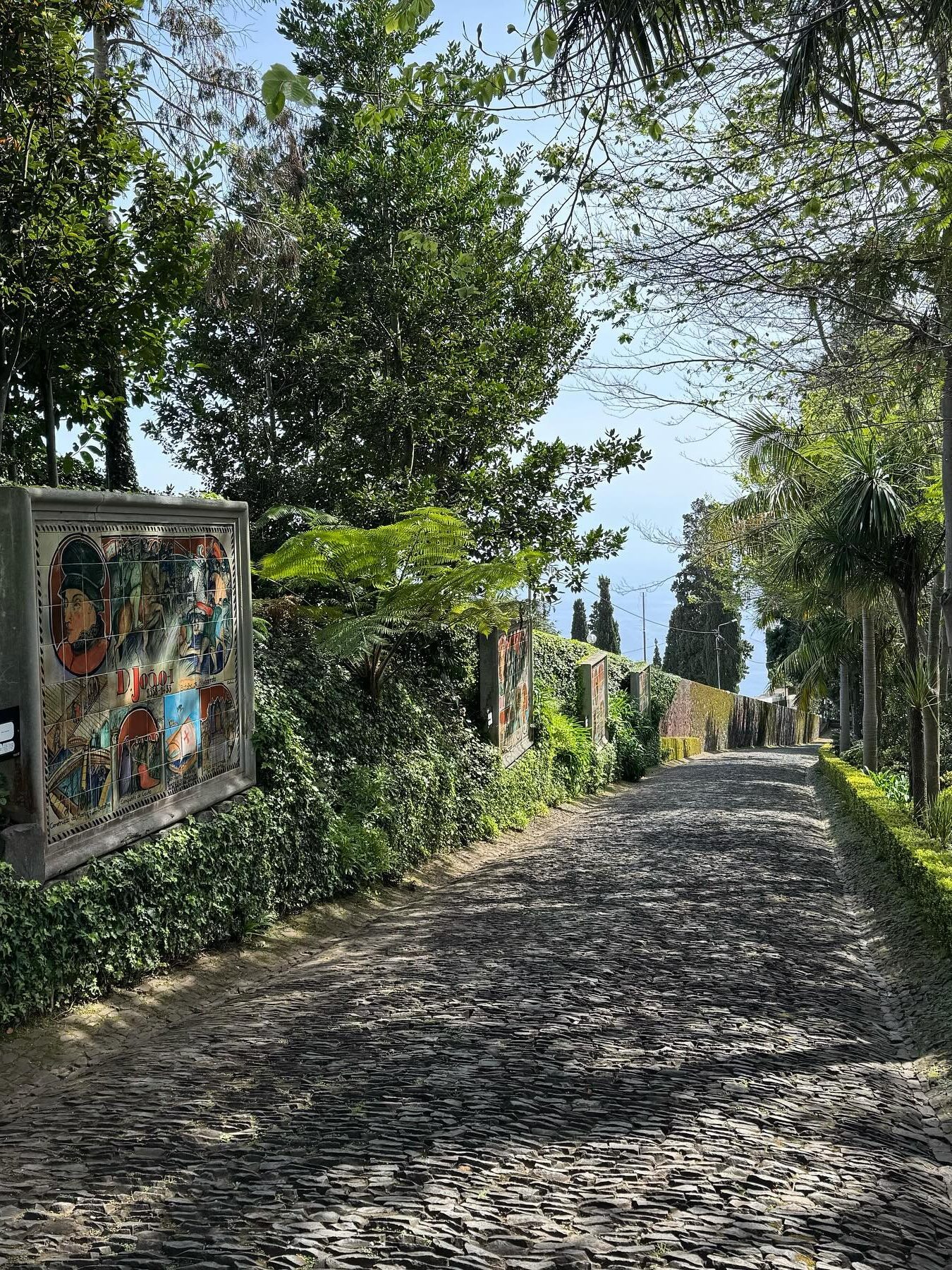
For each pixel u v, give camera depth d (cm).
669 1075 512
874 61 638
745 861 1216
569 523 1644
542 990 668
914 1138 470
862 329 750
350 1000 654
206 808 815
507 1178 387
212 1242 334
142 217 900
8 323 809
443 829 1288
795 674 3575
